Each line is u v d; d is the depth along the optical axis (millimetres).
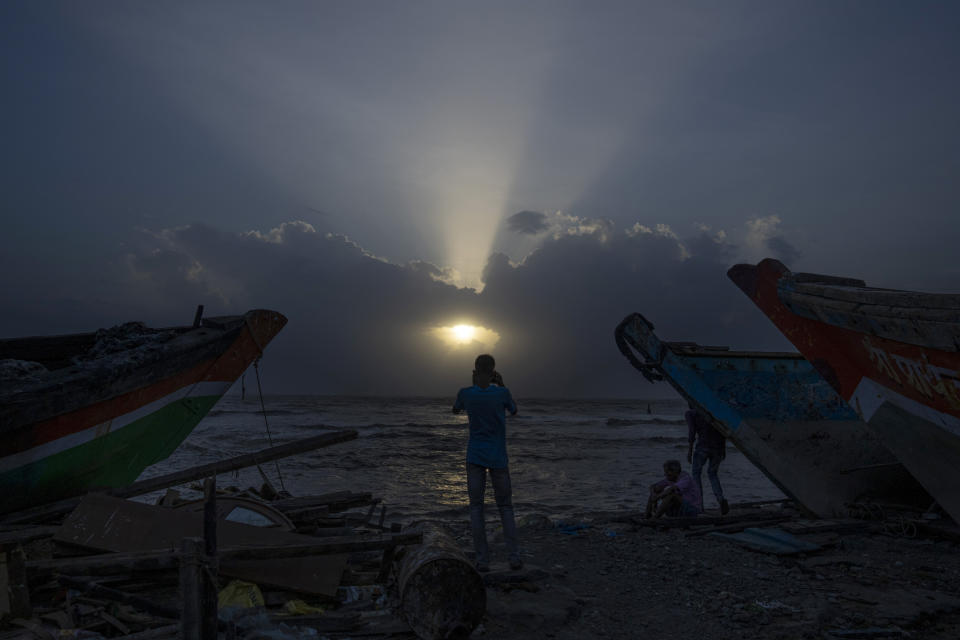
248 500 5121
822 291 7043
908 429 6629
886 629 4195
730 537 6992
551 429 45312
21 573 3518
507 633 4051
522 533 7555
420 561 3814
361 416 58188
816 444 8703
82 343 7809
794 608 4645
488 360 5488
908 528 7188
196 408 7070
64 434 5285
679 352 9234
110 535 4277
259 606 3955
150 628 3588
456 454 26812
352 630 3787
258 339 7719
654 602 4844
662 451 28734
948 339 5375
